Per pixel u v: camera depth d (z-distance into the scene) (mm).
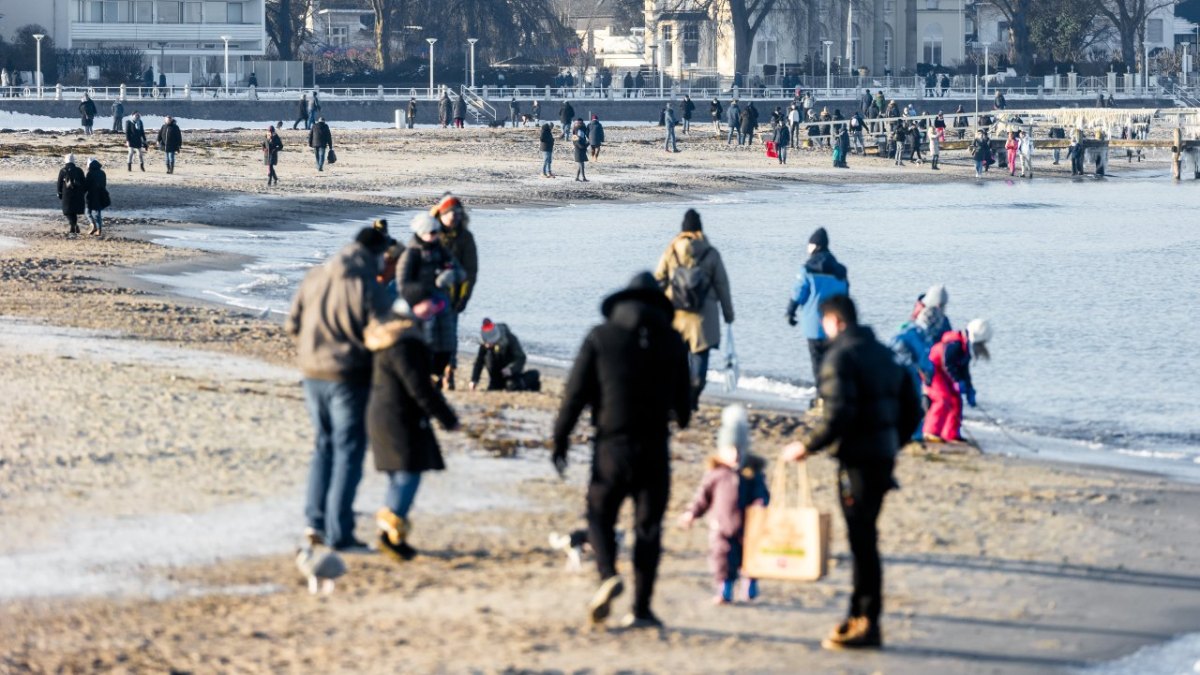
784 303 103062
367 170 199750
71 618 31562
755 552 32531
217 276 103938
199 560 35656
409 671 28641
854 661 30281
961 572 37344
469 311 96000
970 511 43906
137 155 198875
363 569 35438
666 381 31094
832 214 183000
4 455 44219
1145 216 188625
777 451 51219
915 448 54219
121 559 35469
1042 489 48188
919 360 55500
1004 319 99375
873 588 30922
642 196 195250
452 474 44844
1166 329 95188
